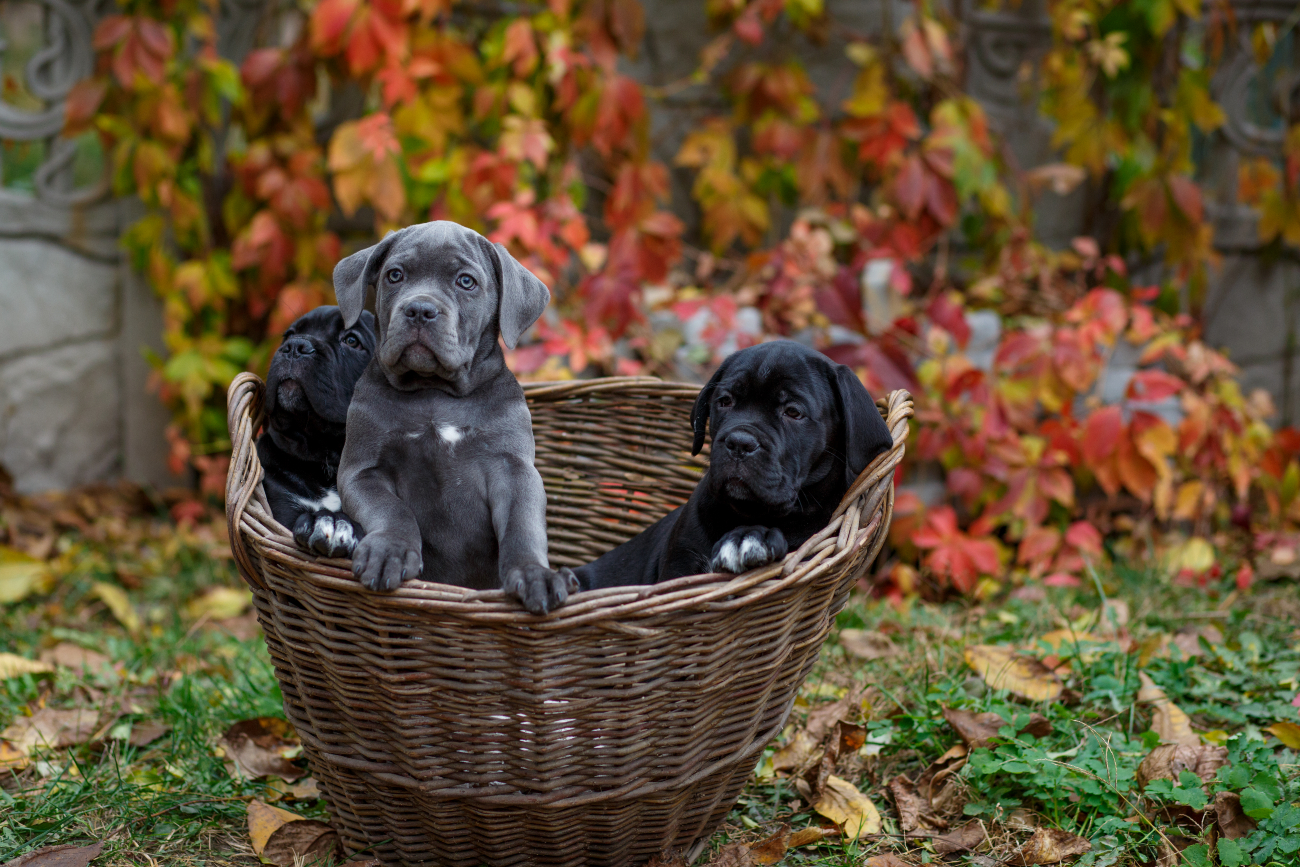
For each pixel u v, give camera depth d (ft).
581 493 11.94
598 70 16.62
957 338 14.55
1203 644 11.55
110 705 11.21
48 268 17.24
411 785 7.47
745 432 8.41
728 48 18.28
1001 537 16.33
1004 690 10.59
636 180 16.49
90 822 8.85
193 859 8.43
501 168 15.79
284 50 16.20
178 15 16.40
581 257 15.65
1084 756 9.29
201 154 16.94
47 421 17.48
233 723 10.41
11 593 14.23
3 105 16.75
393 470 8.92
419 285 8.73
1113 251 18.48
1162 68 17.62
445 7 15.70
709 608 7.07
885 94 16.85
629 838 8.00
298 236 16.51
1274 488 16.21
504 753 7.32
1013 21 18.35
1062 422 15.10
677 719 7.41
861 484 7.95
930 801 9.19
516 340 9.10
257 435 10.09
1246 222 18.34
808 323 15.67
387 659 7.14
